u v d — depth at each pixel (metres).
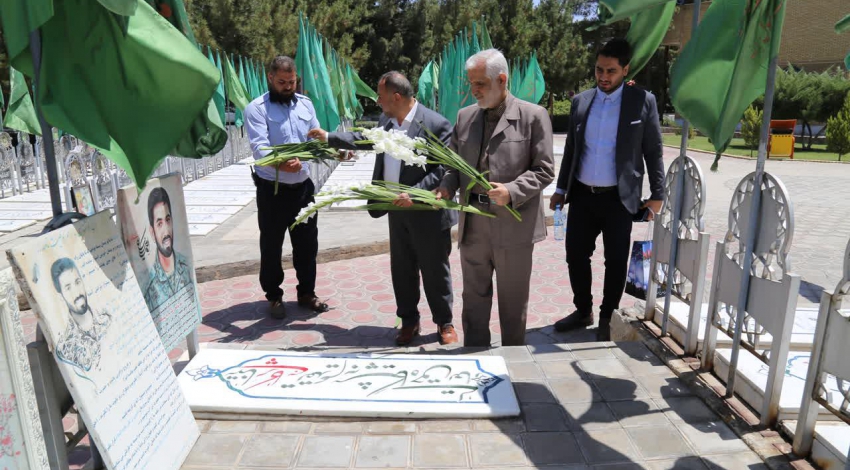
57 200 2.29
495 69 3.29
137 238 2.73
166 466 2.38
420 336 4.45
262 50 22.97
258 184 4.50
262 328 4.62
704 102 2.83
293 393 2.98
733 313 2.94
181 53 2.20
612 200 4.10
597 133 4.07
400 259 4.14
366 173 13.66
